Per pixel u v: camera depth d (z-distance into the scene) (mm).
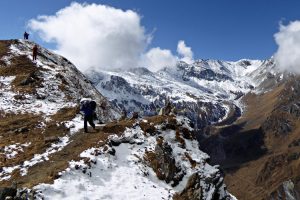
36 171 29906
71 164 29453
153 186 31125
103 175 29844
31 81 58969
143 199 28562
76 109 47938
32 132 40062
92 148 33031
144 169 33094
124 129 38094
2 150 35000
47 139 36312
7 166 31234
